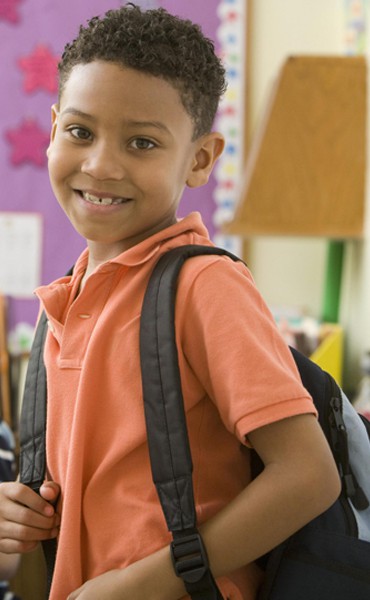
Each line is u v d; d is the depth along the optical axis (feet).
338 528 2.78
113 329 2.67
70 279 3.14
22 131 7.82
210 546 2.44
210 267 2.61
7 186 7.89
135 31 2.62
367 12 7.16
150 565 2.47
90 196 2.69
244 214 6.99
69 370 2.76
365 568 2.69
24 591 5.09
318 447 2.46
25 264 7.97
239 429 2.46
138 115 2.57
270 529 2.42
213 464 2.68
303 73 6.86
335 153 6.91
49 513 2.80
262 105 7.80
